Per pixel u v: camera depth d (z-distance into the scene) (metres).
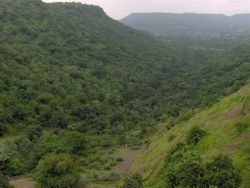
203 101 103.56
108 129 103.50
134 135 96.38
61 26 193.62
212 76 163.25
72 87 125.94
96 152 81.69
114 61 187.00
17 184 61.47
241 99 50.88
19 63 123.88
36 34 165.88
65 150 76.69
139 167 60.34
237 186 29.97
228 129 42.81
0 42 136.25
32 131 87.88
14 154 72.69
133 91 151.88
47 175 49.25
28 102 101.38
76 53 169.25
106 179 62.09
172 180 35.75
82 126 100.50
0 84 101.25
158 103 138.88
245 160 33.56
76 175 50.06
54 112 101.81
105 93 135.62
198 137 46.47
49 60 144.25
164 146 59.69
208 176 30.88
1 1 189.88
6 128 87.25
